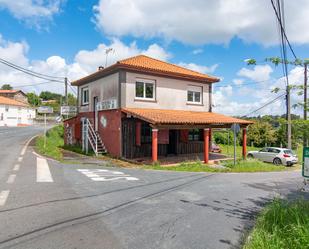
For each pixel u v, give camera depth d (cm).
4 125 5353
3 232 495
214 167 1584
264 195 902
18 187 821
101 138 1995
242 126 2081
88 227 535
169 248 458
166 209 680
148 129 1878
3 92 6919
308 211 555
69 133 2545
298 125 626
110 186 907
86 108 2252
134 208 675
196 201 776
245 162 1781
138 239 489
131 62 1844
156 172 1311
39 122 6378
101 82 2005
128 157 1759
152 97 1906
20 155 1541
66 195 757
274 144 3891
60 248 439
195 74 2116
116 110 1800
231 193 910
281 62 601
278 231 485
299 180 1292
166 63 2247
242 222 609
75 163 1443
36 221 552
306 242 418
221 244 484
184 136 2092
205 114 2078
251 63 608
